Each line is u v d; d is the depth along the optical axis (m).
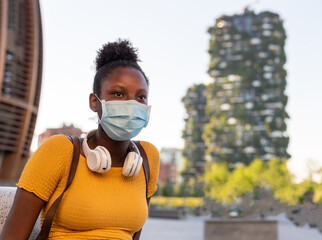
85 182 1.56
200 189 73.19
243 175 74.12
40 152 1.53
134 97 1.65
